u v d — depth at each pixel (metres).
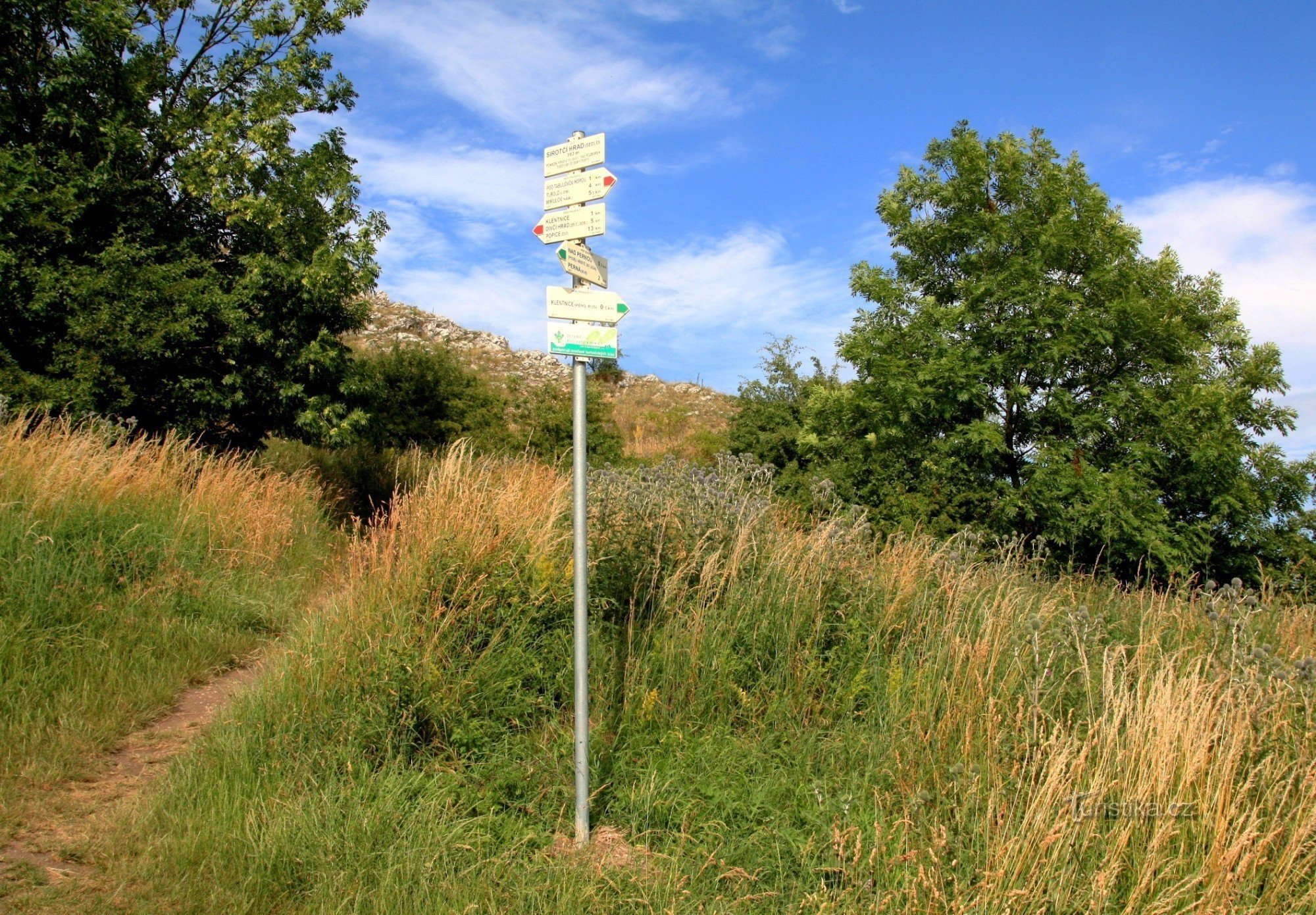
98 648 5.54
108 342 10.08
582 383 4.10
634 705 4.96
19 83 11.14
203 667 5.97
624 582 5.79
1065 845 3.45
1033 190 12.43
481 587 5.35
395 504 6.38
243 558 7.87
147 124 11.63
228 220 11.70
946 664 5.19
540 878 3.71
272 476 10.51
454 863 3.75
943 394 11.88
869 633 5.76
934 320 12.16
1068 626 5.26
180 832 3.81
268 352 11.63
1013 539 8.89
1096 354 11.89
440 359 18.86
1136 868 3.46
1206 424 11.43
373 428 12.64
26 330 10.36
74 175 10.68
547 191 4.21
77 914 3.22
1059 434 11.97
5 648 5.06
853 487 12.45
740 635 5.63
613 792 4.39
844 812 4.09
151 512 7.45
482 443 17.62
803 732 4.92
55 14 10.95
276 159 11.66
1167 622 6.03
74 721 4.72
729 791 4.34
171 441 9.39
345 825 3.86
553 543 5.76
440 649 4.91
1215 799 3.61
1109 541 10.90
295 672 4.94
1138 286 11.93
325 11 12.49
